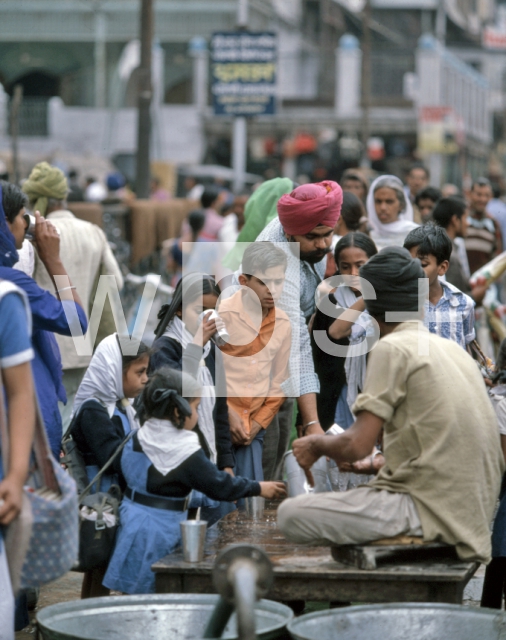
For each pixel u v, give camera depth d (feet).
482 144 247.50
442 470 25.27
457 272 42.93
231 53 139.03
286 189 42.32
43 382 29.68
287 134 203.31
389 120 203.51
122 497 29.71
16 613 28.58
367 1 165.37
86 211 60.49
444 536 25.27
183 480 28.25
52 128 203.62
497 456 26.22
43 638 23.71
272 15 214.07
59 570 23.22
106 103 218.38
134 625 24.35
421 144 173.88
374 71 228.63
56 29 215.92
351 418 35.88
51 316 27.58
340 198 34.78
